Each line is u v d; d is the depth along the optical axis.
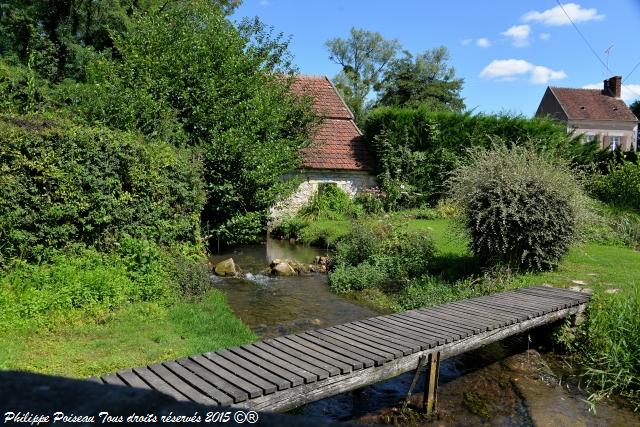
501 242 9.85
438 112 20.88
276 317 8.96
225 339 6.93
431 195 20.53
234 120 14.23
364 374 5.04
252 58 16.47
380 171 20.86
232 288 11.02
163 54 14.30
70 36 18.77
